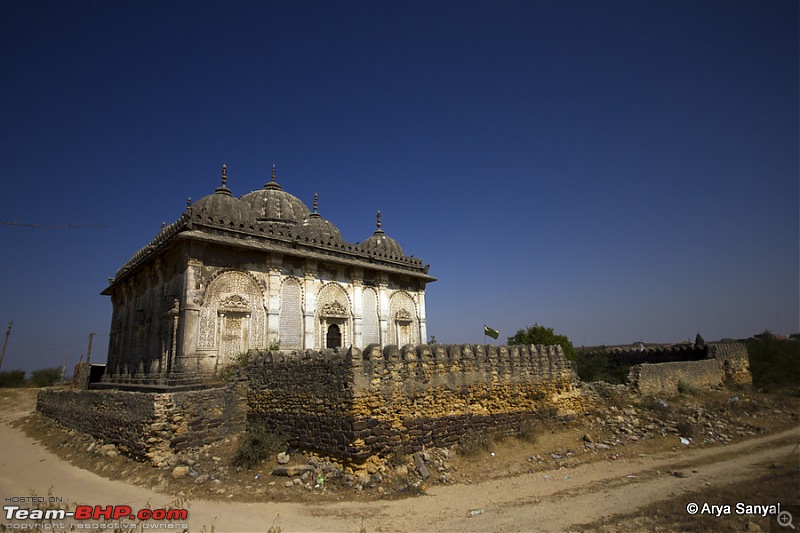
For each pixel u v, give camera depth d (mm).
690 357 26297
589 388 18500
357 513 9250
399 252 29125
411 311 26859
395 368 12383
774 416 19875
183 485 11164
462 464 12359
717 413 19125
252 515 9234
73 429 18469
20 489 11523
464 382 14109
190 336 16766
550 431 15789
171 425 12875
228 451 13016
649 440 15750
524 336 26453
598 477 11930
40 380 48719
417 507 9586
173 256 18719
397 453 11781
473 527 8477
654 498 10047
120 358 24250
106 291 28453
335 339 22359
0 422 25219
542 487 11062
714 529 7840
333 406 11789
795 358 28609
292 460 12102
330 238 23062
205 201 20859
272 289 19703
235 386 14414
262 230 20188
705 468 12719
